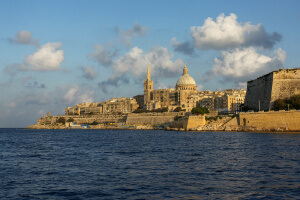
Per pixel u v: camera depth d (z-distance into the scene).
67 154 63.88
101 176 39.12
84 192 31.78
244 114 150.12
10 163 51.25
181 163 48.94
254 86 178.88
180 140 102.25
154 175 39.41
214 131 161.00
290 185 33.81
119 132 194.75
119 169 43.81
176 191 31.78
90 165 47.81
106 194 30.97
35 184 35.34
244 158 53.94
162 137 122.50
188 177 38.09
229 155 58.50
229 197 29.69
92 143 96.12
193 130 169.75
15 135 170.50
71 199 29.61
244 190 32.03
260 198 29.34
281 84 155.12
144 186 33.81
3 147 84.75
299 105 140.75
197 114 183.75
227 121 163.25
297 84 153.38
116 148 76.00
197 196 30.02
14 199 29.78
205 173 40.47
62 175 40.12
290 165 45.78
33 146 87.38
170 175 39.34
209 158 54.56
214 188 32.84
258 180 36.19
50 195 30.95
